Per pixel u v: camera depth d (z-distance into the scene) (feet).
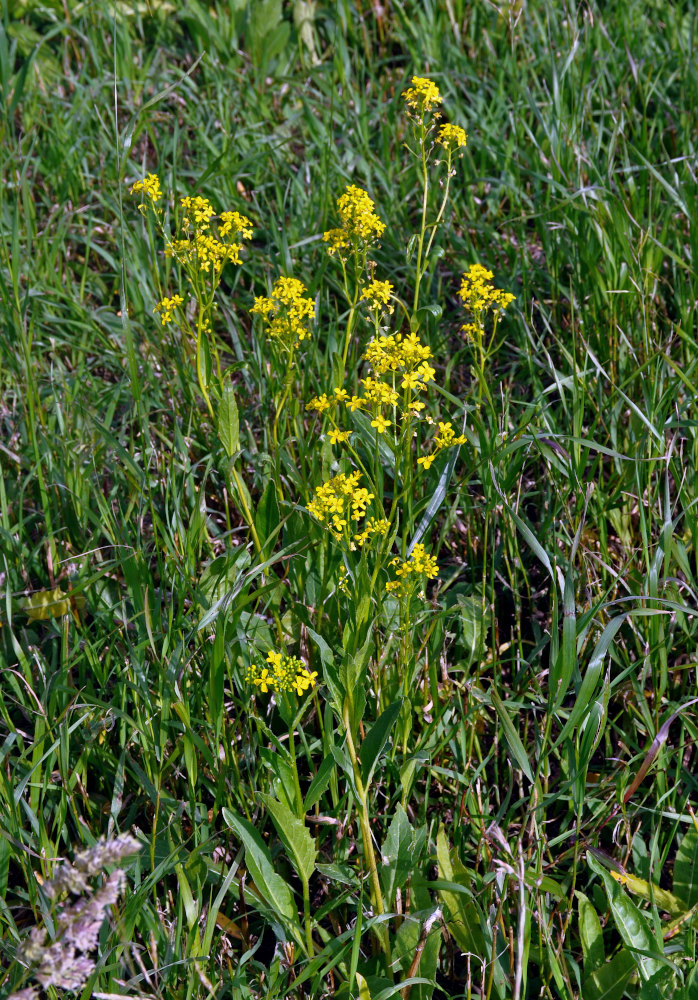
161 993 5.28
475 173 11.82
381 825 6.43
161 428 9.11
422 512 8.05
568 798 6.40
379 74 14.21
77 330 10.25
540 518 8.65
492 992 5.53
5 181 11.50
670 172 11.13
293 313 6.88
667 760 6.41
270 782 6.29
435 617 6.54
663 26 14.23
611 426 8.31
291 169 11.96
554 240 10.62
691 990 5.27
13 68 13.26
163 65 13.26
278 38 13.79
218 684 5.83
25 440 8.58
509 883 5.84
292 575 7.41
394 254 10.44
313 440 8.34
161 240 10.90
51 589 7.45
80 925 3.98
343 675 5.43
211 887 5.95
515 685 7.26
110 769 6.58
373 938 5.87
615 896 5.40
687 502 7.43
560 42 13.00
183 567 7.29
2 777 5.82
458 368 9.87
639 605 7.03
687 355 8.70
